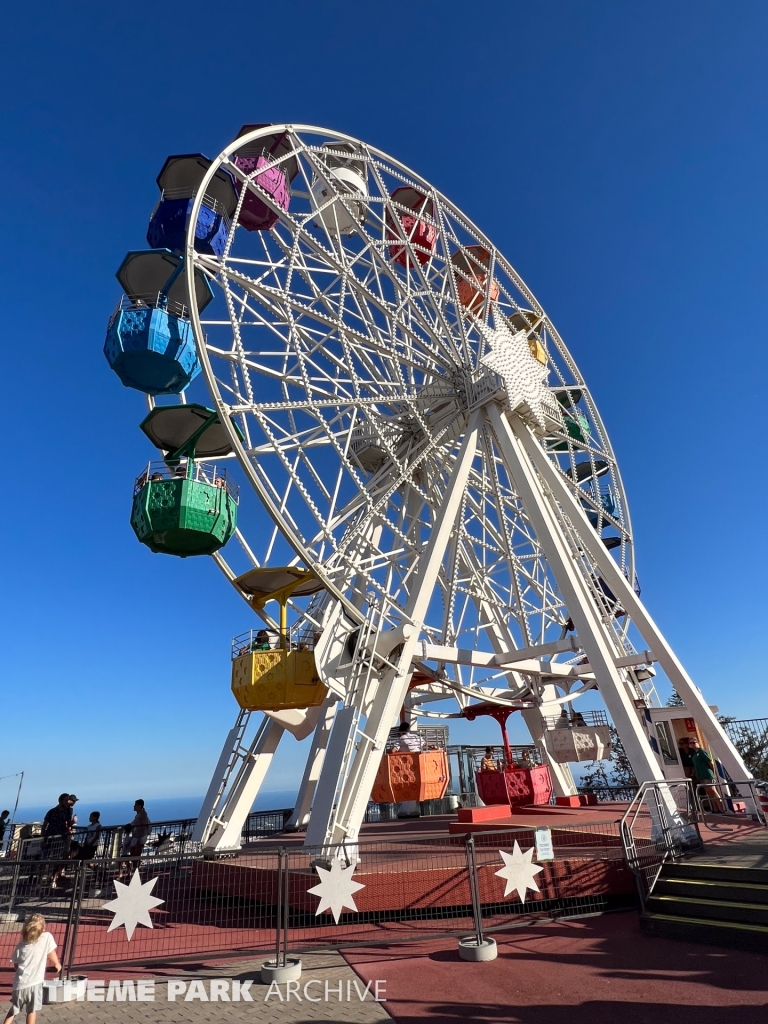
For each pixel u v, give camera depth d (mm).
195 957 8359
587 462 28672
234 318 13531
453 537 19109
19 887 14328
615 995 6715
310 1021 6391
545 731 20719
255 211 17562
